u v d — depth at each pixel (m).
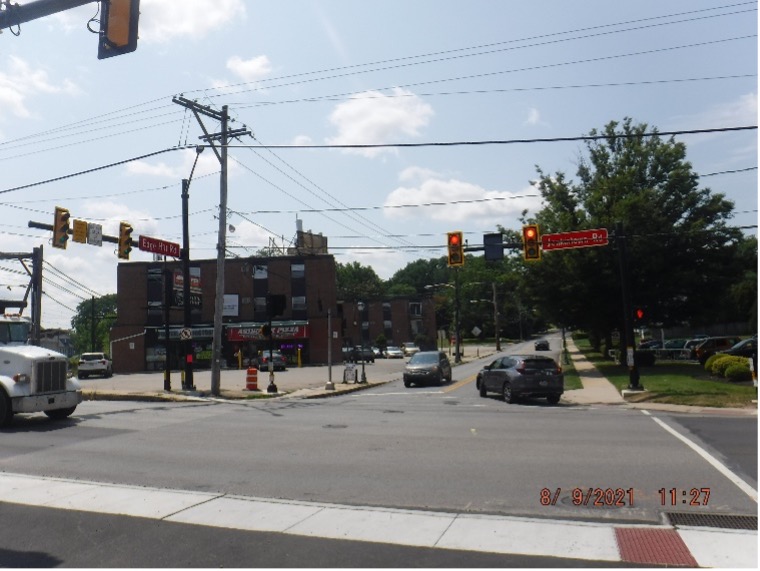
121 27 7.84
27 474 9.90
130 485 9.09
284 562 5.84
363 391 29.59
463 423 15.60
